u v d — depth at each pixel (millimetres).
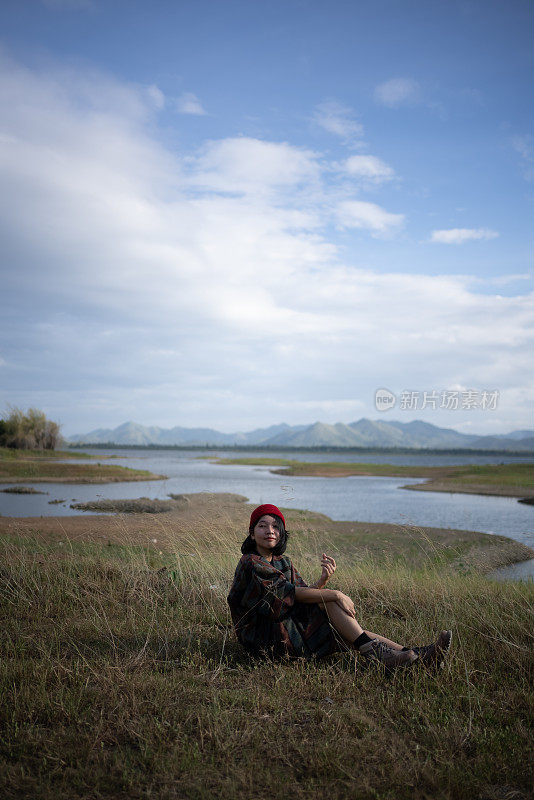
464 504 26219
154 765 2643
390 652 3799
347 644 3967
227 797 2418
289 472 55438
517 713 3301
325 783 2533
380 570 7719
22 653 4066
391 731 3021
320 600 3928
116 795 2447
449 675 3732
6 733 2924
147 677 3648
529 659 4074
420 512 22672
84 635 4527
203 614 5133
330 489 36188
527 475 43031
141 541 9523
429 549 11984
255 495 28078
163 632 4605
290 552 9641
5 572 6230
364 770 2652
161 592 5789
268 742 2898
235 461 93312
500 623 4805
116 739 2891
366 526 16422
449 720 3156
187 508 18531
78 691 3426
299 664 3854
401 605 5562
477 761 2740
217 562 6949
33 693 3367
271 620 3934
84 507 18828
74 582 5945
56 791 2451
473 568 8484
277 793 2453
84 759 2715
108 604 5387
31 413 64375
